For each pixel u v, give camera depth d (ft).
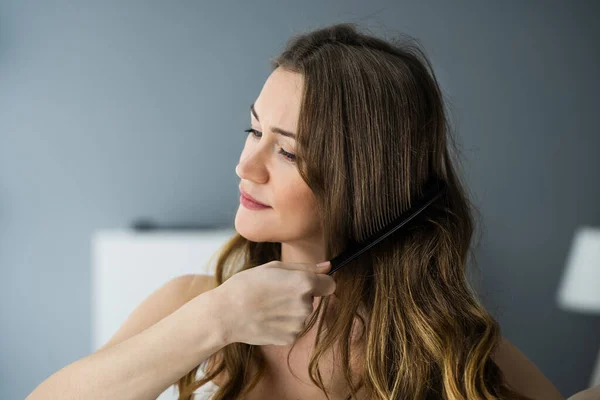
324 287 2.57
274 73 2.92
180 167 8.02
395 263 3.13
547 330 8.30
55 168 7.88
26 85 7.80
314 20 7.99
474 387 2.95
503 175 8.23
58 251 7.93
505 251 8.28
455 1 8.11
